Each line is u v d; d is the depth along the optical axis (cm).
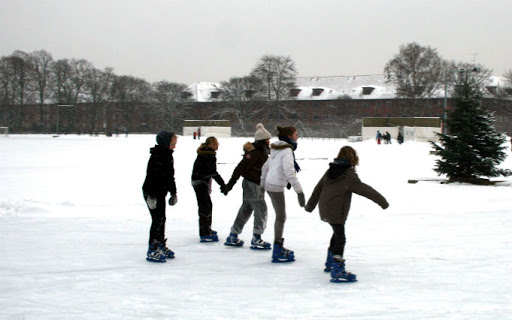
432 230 1001
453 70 9781
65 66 11844
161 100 11844
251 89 11312
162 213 767
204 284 639
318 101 11600
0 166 2691
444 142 1925
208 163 884
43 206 1237
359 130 8762
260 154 831
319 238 938
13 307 546
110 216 1177
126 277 671
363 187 639
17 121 11581
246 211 858
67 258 773
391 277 666
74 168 2575
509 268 706
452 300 566
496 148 1866
